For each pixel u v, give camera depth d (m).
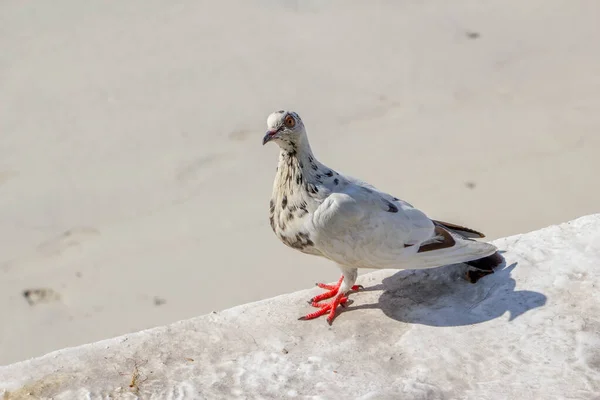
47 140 16.33
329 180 7.23
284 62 18.23
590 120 16.08
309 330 7.24
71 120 16.86
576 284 7.32
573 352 6.63
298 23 19.64
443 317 7.21
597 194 14.20
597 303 7.09
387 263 7.23
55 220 14.45
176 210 14.52
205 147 15.91
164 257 13.55
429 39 18.88
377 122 16.33
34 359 7.05
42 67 18.47
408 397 6.33
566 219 13.65
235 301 12.51
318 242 7.22
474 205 14.09
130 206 14.66
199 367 6.87
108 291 12.95
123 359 7.00
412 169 15.00
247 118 16.59
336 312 7.45
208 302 12.53
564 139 15.60
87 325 12.32
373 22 19.56
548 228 8.12
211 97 17.25
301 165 7.17
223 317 7.48
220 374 6.76
